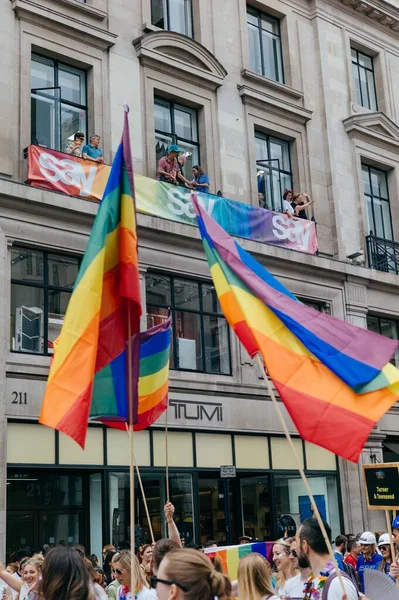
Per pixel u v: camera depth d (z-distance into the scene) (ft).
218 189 66.64
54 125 58.59
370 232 76.33
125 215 22.72
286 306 22.07
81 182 56.24
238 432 61.46
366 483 30.71
